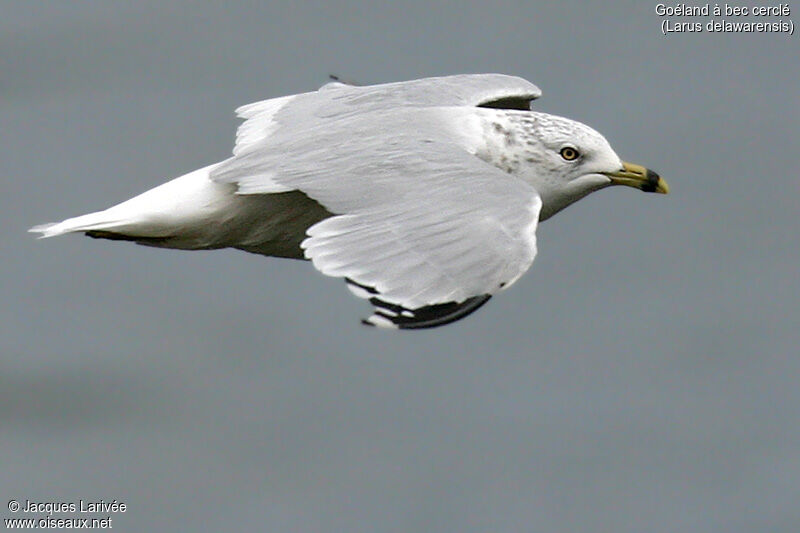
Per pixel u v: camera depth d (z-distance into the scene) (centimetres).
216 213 1264
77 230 1251
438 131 1275
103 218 1256
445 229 1062
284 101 1438
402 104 1387
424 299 1025
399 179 1130
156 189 1274
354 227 1083
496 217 1068
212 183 1264
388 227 1074
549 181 1335
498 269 1036
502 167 1320
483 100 1426
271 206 1262
